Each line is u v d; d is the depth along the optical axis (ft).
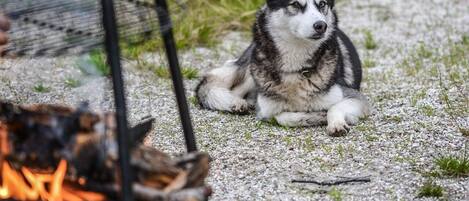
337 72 17.20
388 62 20.17
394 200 13.67
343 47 18.08
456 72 18.94
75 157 11.44
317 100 17.03
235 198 13.84
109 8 11.05
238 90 18.29
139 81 19.08
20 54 11.39
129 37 11.61
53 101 17.67
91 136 11.48
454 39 21.53
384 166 14.71
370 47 21.33
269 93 17.03
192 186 11.75
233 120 17.13
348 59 18.01
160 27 11.87
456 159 14.60
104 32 11.24
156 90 18.57
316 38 16.43
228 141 15.94
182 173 11.73
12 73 19.29
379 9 24.59
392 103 17.53
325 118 16.61
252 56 17.46
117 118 11.26
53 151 11.50
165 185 11.75
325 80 16.96
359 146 15.53
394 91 18.21
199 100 17.90
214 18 22.62
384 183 14.16
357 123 16.61
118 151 11.28
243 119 17.22
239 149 15.56
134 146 11.91
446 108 16.98
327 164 14.88
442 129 16.02
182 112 12.44
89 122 11.62
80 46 11.27
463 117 16.52
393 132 16.03
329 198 13.76
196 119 17.17
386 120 16.66
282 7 16.72
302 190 14.06
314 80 16.89
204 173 11.90
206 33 21.68
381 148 15.39
